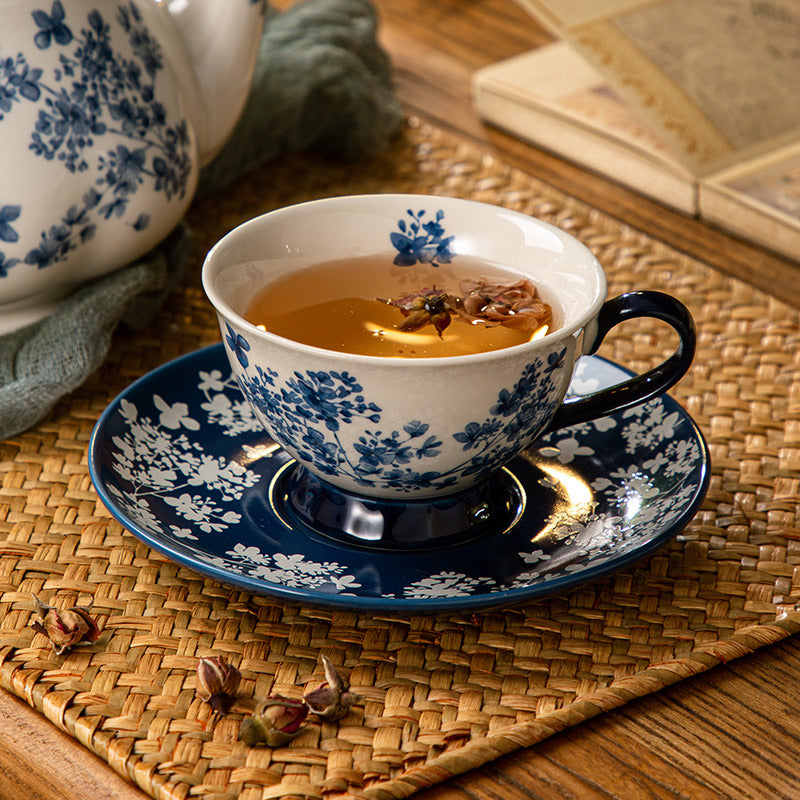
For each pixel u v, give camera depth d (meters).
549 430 0.75
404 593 0.72
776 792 0.69
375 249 0.77
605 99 1.00
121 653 0.72
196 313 0.86
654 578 0.74
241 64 0.85
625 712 0.70
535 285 0.76
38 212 0.79
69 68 0.79
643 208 0.94
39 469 0.78
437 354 0.72
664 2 0.97
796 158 0.94
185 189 0.84
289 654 0.72
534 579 0.72
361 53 0.98
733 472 0.78
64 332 0.80
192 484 0.76
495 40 1.20
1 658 0.71
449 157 0.96
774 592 0.74
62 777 0.69
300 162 0.96
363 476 0.73
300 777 0.68
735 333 0.85
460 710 0.70
